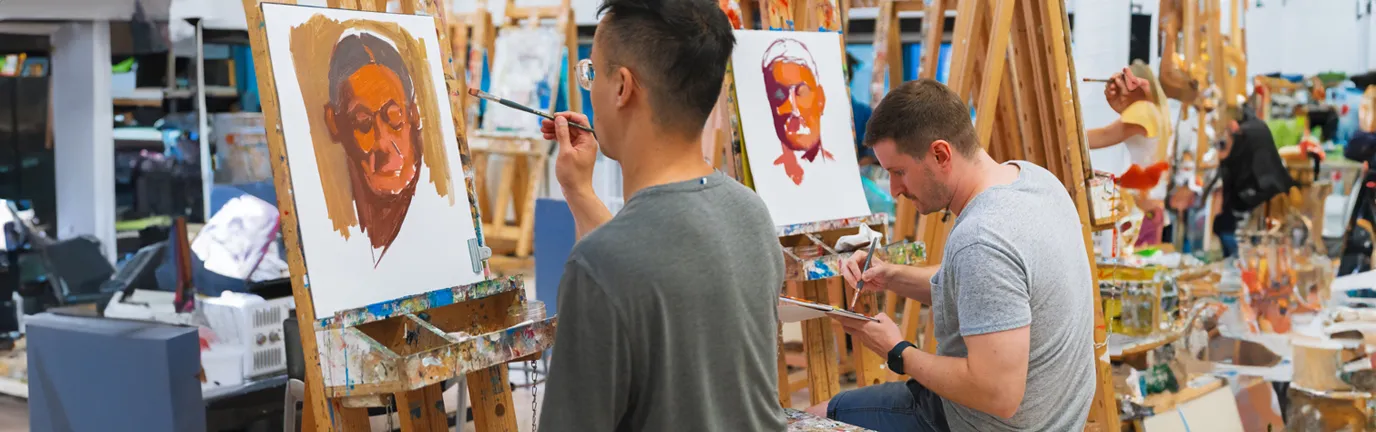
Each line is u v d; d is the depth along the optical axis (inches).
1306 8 133.2
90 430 107.6
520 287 67.9
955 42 99.1
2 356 135.1
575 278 38.1
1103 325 98.2
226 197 142.4
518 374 152.9
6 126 136.2
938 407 70.3
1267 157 134.4
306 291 56.2
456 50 265.6
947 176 66.7
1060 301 62.5
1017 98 104.0
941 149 65.9
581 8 267.9
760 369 42.9
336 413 56.9
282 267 122.2
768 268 43.4
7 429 121.8
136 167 146.9
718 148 141.4
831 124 96.9
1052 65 97.4
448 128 69.1
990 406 60.6
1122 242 133.2
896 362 66.1
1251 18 135.6
